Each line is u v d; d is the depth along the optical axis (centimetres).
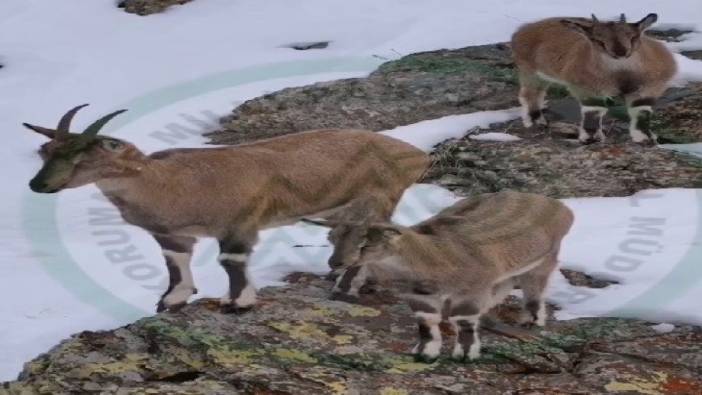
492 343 1274
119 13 2764
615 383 1179
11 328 1410
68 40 2614
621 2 2700
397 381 1181
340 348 1259
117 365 1219
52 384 1183
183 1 2805
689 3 2661
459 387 1171
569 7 2680
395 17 2653
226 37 2595
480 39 2503
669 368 1218
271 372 1189
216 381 1174
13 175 2003
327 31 2594
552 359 1241
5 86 2375
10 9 2786
